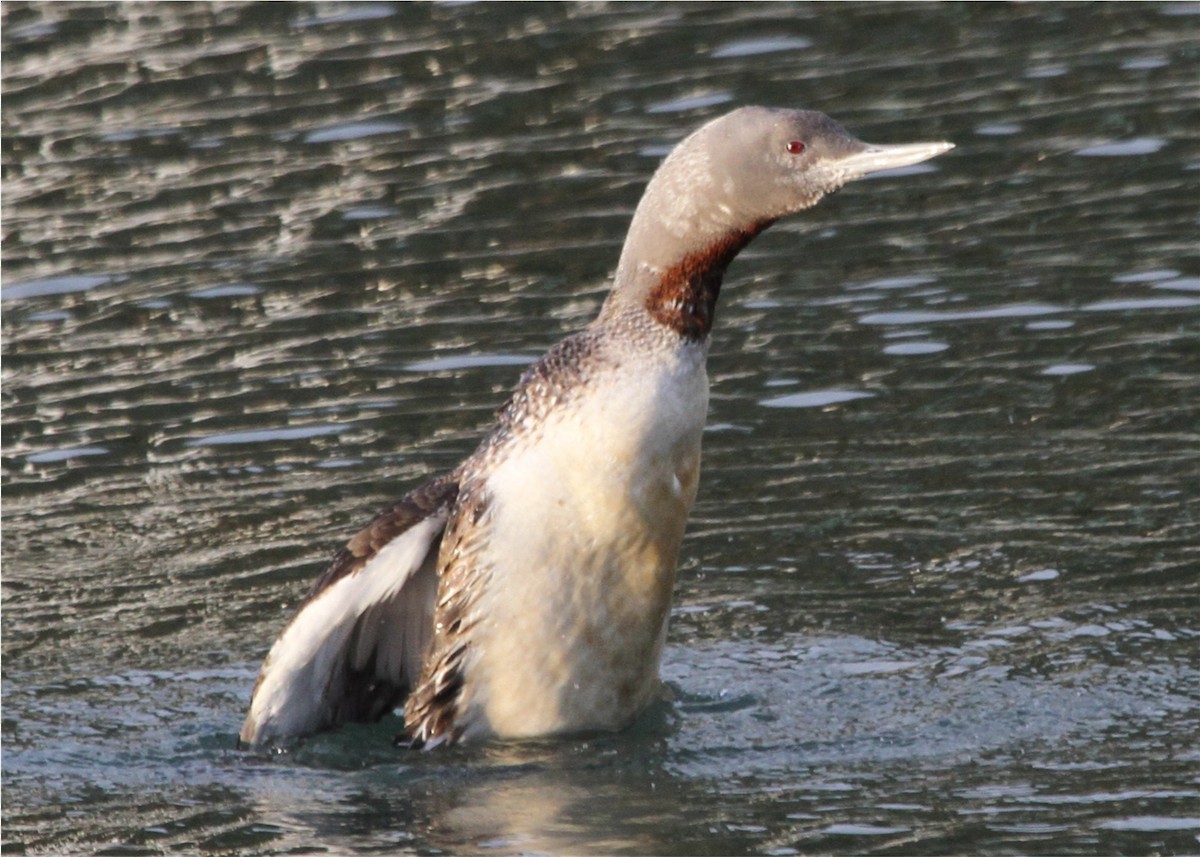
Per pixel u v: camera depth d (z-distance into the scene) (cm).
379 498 1353
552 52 2255
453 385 1524
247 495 1376
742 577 1230
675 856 878
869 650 1126
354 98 2161
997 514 1285
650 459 962
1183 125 1944
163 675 1151
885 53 2192
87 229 1900
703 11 2358
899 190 1881
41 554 1312
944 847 877
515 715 1014
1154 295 1602
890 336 1573
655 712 1052
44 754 1044
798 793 947
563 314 1638
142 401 1545
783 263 1742
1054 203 1808
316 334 1642
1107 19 2253
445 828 923
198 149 2067
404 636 1069
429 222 1847
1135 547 1227
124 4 2505
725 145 971
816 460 1380
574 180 1909
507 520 982
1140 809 909
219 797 980
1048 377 1479
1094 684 1065
